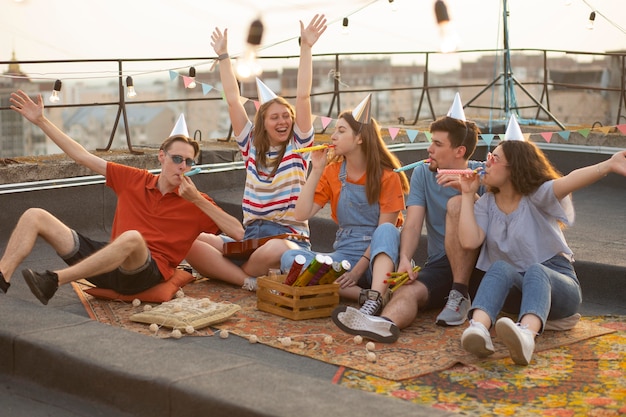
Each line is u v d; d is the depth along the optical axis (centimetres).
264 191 543
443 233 491
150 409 344
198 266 551
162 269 511
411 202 492
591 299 529
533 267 423
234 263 549
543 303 411
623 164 414
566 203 443
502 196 450
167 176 521
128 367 355
